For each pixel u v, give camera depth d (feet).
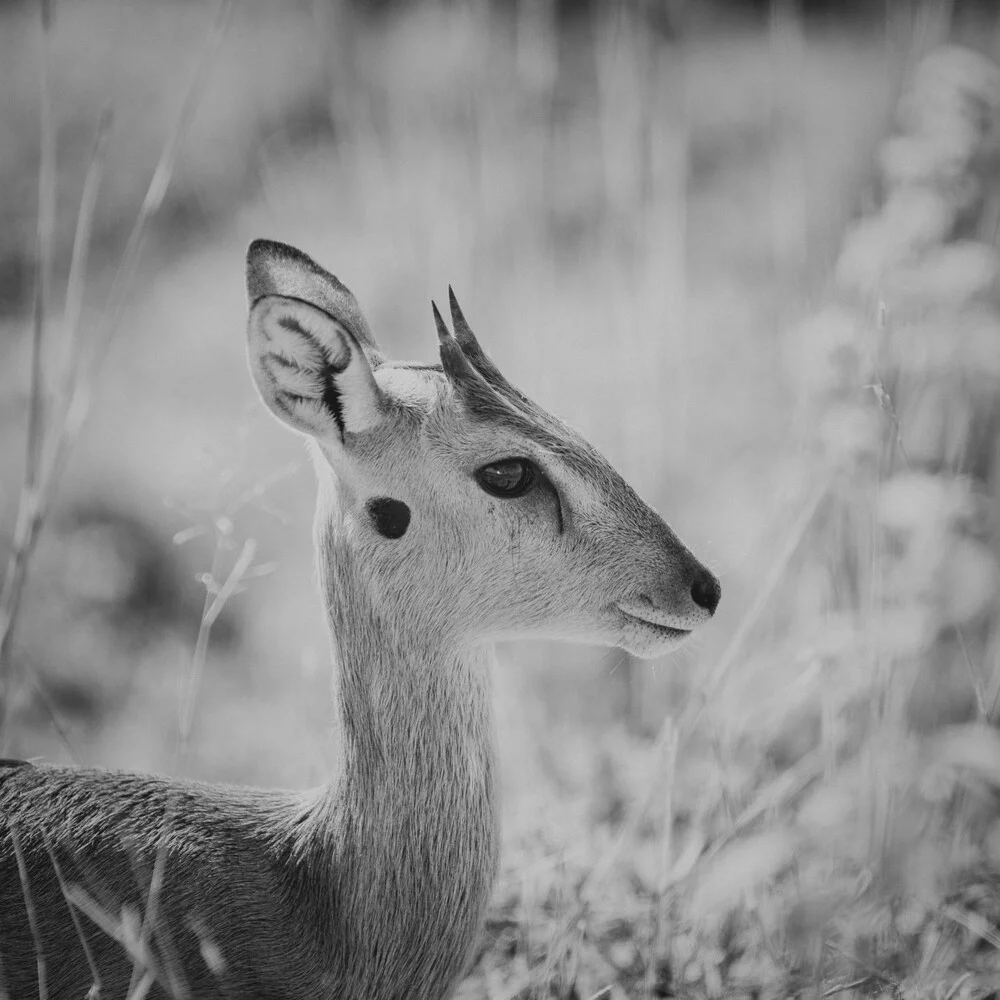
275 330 21.11
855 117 65.77
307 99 79.77
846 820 26.40
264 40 83.66
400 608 22.24
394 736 22.13
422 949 22.15
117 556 46.42
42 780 22.72
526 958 25.89
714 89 78.07
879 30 84.02
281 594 44.83
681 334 45.93
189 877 21.33
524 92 57.47
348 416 21.75
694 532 41.32
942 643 33.35
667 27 60.08
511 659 39.19
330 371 21.50
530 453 22.17
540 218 52.65
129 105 79.25
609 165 50.19
